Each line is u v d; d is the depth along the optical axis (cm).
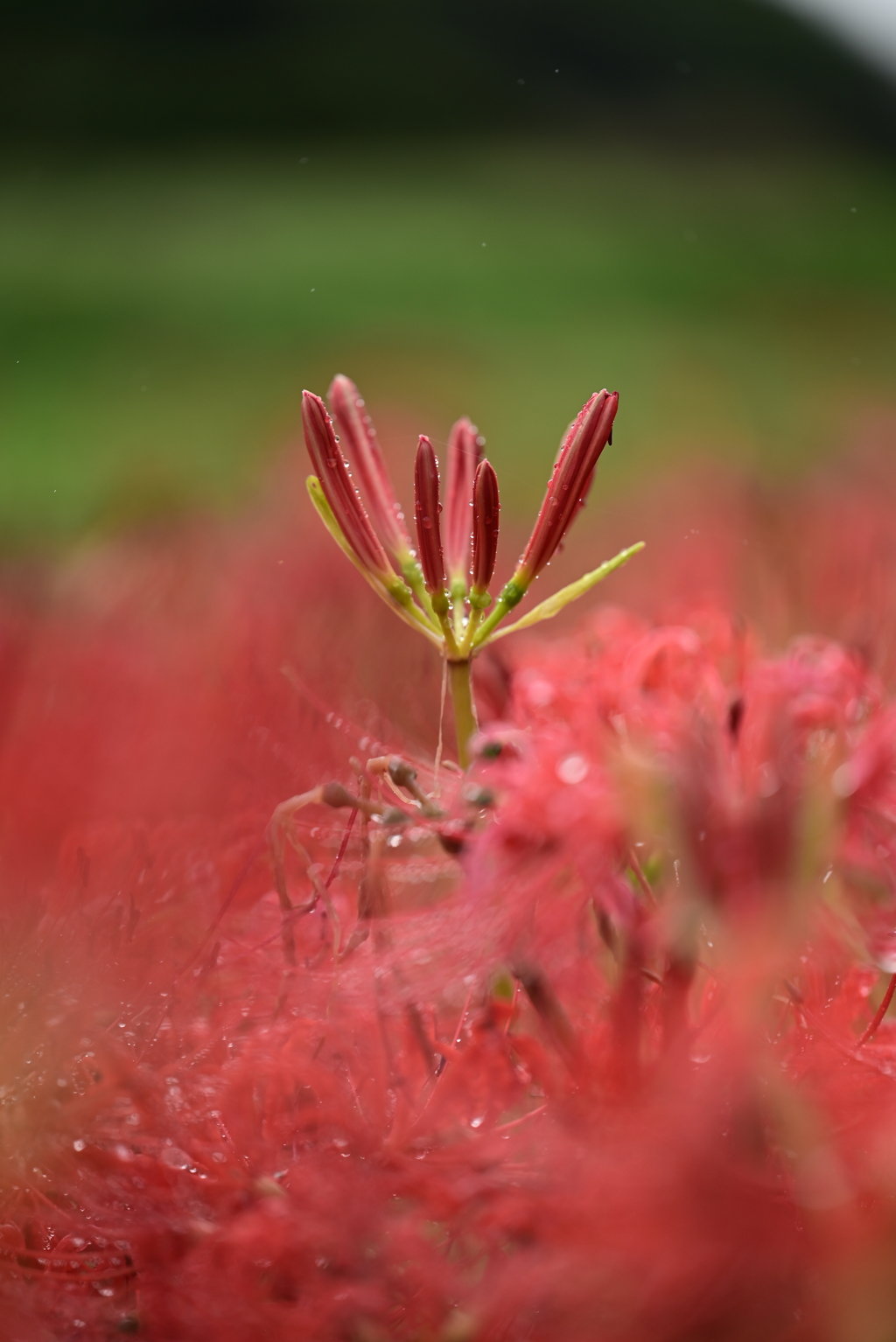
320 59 479
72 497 183
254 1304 62
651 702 67
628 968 62
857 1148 61
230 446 214
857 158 456
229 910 71
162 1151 65
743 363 275
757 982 61
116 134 438
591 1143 61
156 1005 67
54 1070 66
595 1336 61
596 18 502
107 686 89
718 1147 61
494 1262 62
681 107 473
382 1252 62
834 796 62
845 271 351
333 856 71
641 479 193
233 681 84
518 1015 65
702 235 383
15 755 84
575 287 331
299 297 311
